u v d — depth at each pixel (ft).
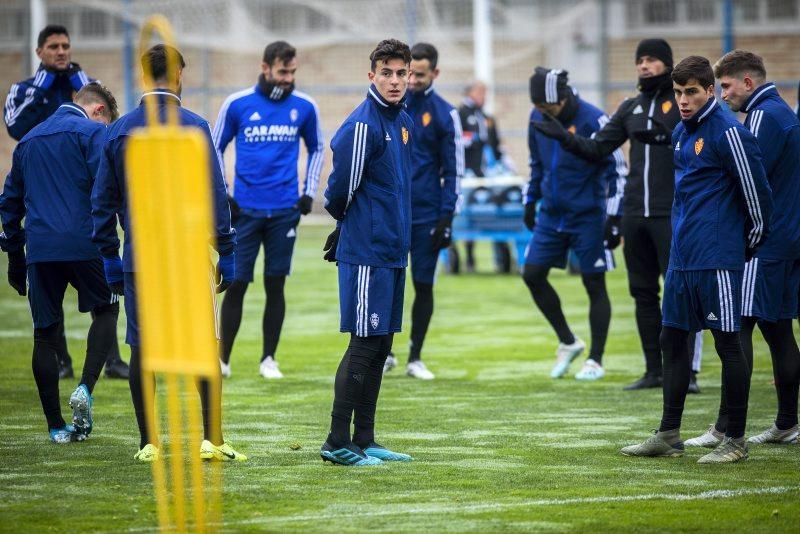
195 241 44.91
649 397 96.27
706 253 70.38
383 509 60.34
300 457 73.41
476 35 280.72
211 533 54.75
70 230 77.00
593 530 56.49
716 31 297.12
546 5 308.60
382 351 73.46
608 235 105.19
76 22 302.25
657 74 95.30
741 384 71.31
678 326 72.33
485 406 92.27
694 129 71.20
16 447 76.07
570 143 97.04
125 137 68.85
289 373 108.88
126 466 70.28
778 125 75.51
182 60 70.08
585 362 107.76
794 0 288.51
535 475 68.28
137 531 56.18
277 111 106.11
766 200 69.46
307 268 207.00
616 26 303.89
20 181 78.89
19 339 130.11
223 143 106.22
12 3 298.56
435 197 106.63
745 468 70.13
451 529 56.54
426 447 76.84
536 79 104.94
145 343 46.09
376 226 70.28
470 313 153.48
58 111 79.66
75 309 157.99
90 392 77.66
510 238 192.44
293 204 106.32
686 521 58.03
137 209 45.65
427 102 106.01
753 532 56.29
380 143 70.08
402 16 296.10
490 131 215.31
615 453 74.74
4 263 214.90
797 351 77.61
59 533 55.93
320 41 300.61
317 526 57.06
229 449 72.59
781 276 75.87
